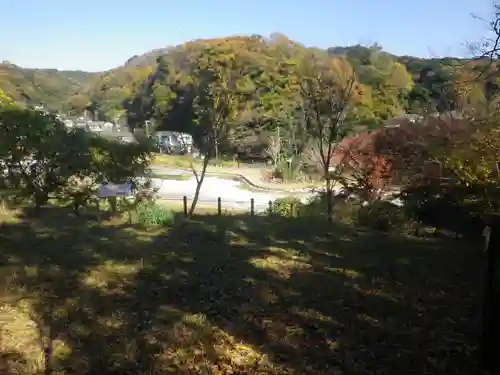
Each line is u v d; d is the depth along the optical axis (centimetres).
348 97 1337
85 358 418
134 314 526
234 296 600
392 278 686
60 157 1216
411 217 1155
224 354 436
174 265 738
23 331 470
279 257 804
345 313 545
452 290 632
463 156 1055
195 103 3812
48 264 725
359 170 1303
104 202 1310
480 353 436
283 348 452
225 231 1037
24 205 1292
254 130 3434
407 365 422
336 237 987
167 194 2436
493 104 1113
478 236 990
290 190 2662
